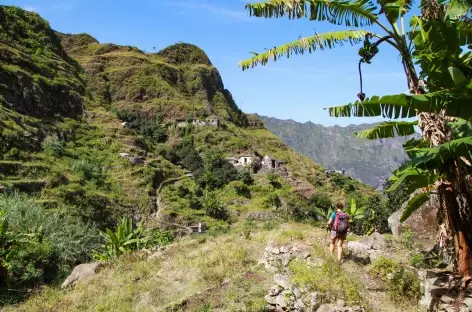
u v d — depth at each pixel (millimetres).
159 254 16922
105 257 24422
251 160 77312
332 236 10555
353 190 89125
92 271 16406
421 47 6508
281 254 11844
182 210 57938
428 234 11602
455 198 6656
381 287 9484
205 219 57219
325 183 89375
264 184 71312
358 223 32000
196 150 85375
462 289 6949
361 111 6309
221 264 13578
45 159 49781
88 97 85750
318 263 10203
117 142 70125
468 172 6629
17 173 42094
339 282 9258
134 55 118625
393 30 6965
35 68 70875
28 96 62781
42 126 59594
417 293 8914
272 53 7148
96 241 32344
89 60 112125
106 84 106250
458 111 5836
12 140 47719
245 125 132625
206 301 11016
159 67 117500
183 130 93062
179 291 12562
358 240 12094
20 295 16891
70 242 28016
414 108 5934
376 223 31719
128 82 107312
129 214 50500
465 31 7066
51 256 24500
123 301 12406
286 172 77125
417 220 12125
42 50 85688
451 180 6648
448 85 6531
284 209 63406
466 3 6363
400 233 12539
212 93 130375
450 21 6980
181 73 124125
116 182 57750
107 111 86688
